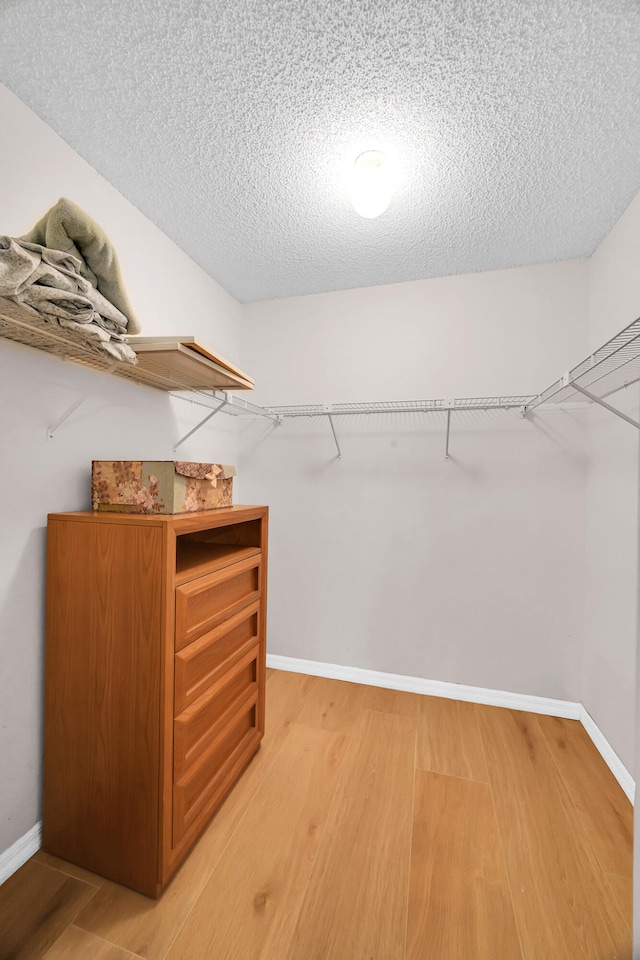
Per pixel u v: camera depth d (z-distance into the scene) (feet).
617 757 4.80
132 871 3.32
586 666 5.88
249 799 4.29
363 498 7.06
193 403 6.31
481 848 3.74
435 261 6.19
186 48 3.12
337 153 4.17
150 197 4.86
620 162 4.21
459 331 6.58
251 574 4.94
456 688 6.55
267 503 7.59
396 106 3.59
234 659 4.35
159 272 5.47
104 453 4.55
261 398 7.59
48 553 3.63
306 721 5.79
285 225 5.37
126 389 4.90
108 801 3.41
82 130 3.88
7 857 3.41
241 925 3.06
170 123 3.80
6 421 3.45
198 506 4.22
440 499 6.67
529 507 6.30
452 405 6.14
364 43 3.06
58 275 2.75
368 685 6.94
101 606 3.44
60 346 3.56
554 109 3.59
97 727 3.45
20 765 3.52
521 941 2.97
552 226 5.29
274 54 3.16
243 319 7.70
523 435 6.31
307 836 3.84
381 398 6.94
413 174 4.41
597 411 5.67
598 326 5.72
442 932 3.03
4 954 2.87
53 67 3.27
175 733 3.39
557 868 3.55
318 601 7.28
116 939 2.95
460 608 6.57
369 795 4.37
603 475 5.46
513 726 5.77
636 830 2.83
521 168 4.31
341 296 7.17
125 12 2.88
